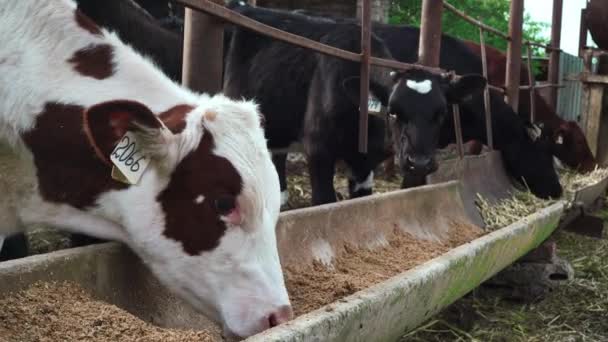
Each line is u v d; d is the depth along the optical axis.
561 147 5.57
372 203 2.80
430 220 3.11
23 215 2.19
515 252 2.83
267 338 1.65
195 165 2.08
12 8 2.18
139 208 2.09
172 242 2.09
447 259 2.26
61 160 2.14
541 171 4.50
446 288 2.27
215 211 2.07
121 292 2.10
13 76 2.15
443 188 3.26
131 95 2.16
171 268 2.10
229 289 2.06
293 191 4.77
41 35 2.18
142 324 1.92
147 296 2.16
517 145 4.49
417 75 3.62
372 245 2.74
